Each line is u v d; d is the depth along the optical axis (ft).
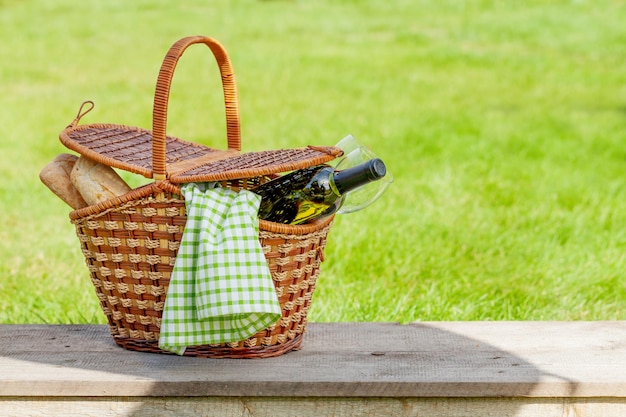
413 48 36.91
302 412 6.84
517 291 11.48
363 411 6.84
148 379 6.73
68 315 10.49
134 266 7.07
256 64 32.35
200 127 21.91
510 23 43.01
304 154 7.16
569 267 12.34
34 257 12.76
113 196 7.16
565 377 6.79
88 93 26.30
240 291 6.58
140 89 27.09
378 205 14.83
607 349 7.46
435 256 12.60
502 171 17.74
